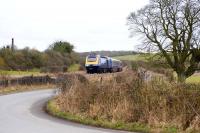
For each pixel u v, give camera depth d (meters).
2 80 50.12
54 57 94.00
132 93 22.41
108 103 23.34
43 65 88.75
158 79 22.83
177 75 45.84
